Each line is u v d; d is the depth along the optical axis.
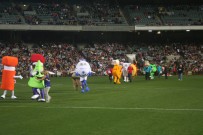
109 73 54.75
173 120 18.58
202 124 17.44
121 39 95.06
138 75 78.12
